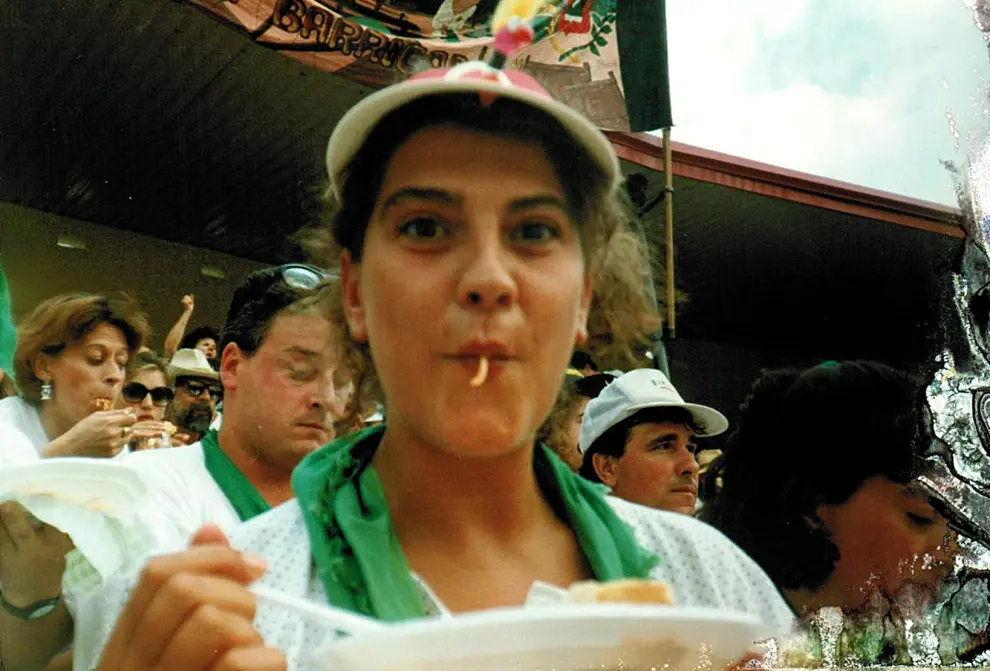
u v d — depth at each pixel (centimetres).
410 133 66
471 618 49
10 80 266
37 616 73
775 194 300
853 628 96
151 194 318
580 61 192
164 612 49
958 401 108
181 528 92
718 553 83
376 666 49
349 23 221
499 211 63
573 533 74
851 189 296
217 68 274
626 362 95
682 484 141
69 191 308
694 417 148
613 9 191
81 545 65
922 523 102
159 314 337
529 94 63
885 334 280
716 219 321
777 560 106
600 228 77
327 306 92
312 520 68
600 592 59
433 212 63
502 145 65
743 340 319
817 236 309
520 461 69
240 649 48
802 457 108
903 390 109
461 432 60
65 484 64
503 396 61
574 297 66
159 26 256
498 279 59
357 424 97
